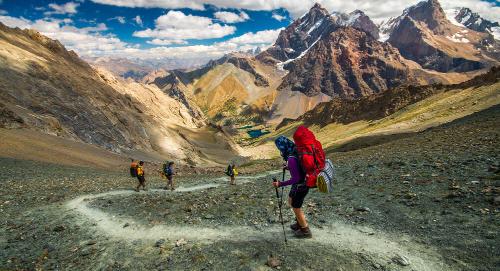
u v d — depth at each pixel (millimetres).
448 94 168250
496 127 26406
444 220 8508
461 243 7242
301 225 8461
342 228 9047
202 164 154000
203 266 7512
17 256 9305
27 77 108125
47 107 100625
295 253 7676
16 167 37625
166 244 9055
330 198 12367
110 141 111250
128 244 9398
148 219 11633
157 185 30438
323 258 7344
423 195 10648
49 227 11883
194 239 9250
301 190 8000
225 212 11664
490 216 8172
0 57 108562
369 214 9828
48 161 51438
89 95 129125
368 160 24281
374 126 191375
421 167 15219
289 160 7820
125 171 60969
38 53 150750
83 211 14188
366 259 7188
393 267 6785
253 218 10695
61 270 8180
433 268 6586
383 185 13078
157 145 144125
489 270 6117
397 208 9945
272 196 14594
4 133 58906
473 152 16547
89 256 8812
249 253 7887
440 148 21578
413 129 89500
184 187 28688
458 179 11680
